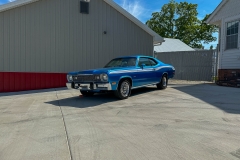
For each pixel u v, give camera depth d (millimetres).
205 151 2951
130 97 7340
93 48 11562
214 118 4566
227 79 11117
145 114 5023
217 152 2912
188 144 3203
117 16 12266
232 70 10797
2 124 4508
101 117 4863
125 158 2811
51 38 10375
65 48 10758
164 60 15922
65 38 10742
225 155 2816
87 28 11359
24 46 9711
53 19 10391
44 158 2863
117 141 3395
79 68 11172
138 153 2945
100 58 11789
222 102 6203
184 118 4613
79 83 6707
